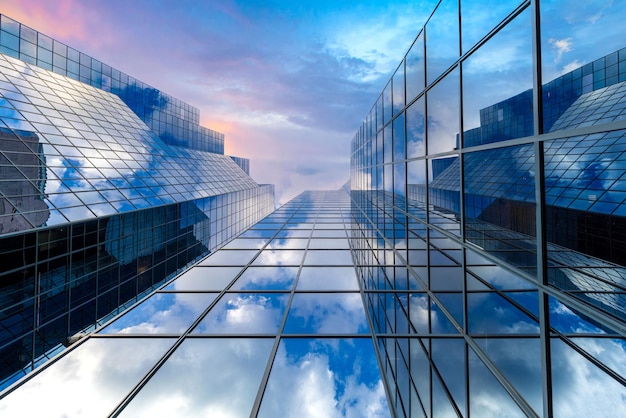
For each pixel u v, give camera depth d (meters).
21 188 19.70
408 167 13.59
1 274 16.20
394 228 15.26
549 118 5.20
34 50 39.25
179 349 7.38
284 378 6.57
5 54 35.75
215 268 12.99
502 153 6.70
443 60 9.97
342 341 7.74
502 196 6.46
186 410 5.79
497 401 6.00
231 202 50.31
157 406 5.91
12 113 25.66
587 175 4.59
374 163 23.06
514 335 5.84
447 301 8.72
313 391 6.34
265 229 21.84
